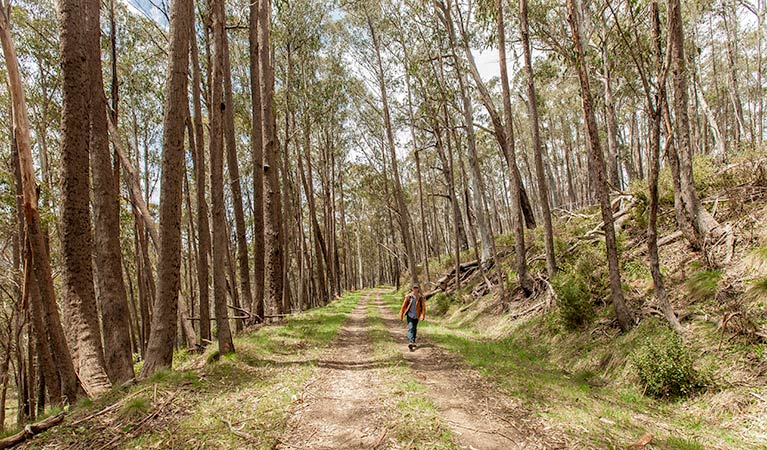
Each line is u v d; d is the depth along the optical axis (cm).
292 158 2917
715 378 626
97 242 761
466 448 454
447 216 4459
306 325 1412
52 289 643
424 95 1997
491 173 4331
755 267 754
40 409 1317
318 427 523
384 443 467
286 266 2044
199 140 1193
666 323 788
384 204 3584
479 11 1560
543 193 1262
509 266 1736
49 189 1271
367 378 759
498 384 699
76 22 720
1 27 581
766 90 2977
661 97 765
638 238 1158
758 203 903
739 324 665
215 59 923
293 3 2095
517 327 1234
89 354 704
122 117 2261
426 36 1980
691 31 2109
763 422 524
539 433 497
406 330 1404
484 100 1739
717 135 1777
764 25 2183
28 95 1630
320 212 4209
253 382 707
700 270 862
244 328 1436
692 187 933
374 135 3108
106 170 768
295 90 2325
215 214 884
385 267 7625
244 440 474
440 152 2272
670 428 546
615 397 674
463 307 1773
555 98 2914
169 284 782
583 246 1313
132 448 456
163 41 1756
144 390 613
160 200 784
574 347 946
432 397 632
